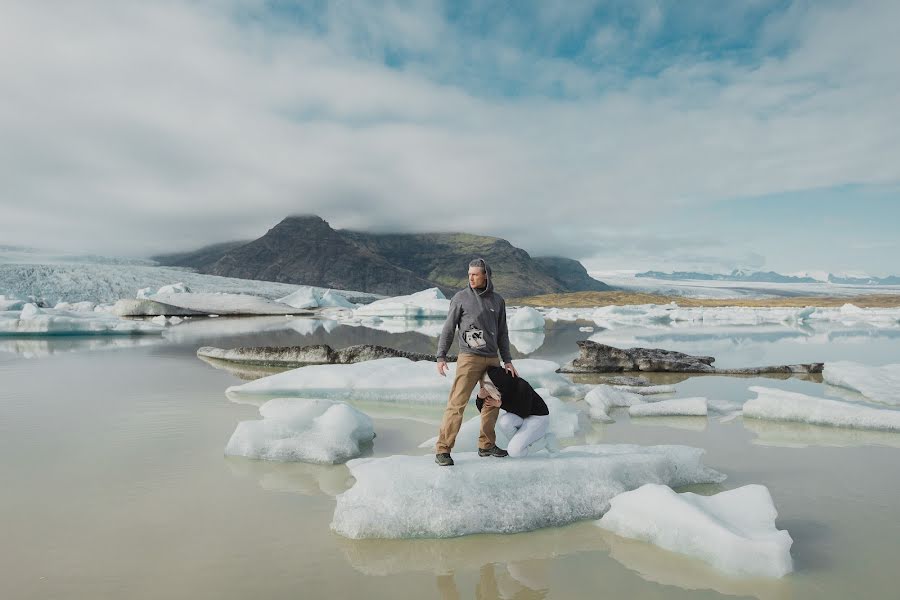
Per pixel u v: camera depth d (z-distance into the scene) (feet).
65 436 19.90
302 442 17.81
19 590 9.19
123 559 10.39
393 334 81.20
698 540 10.74
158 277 250.37
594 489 13.30
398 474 12.90
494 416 14.35
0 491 14.12
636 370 38.99
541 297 343.05
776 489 14.39
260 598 9.05
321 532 11.82
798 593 9.23
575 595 9.22
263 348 43.93
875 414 21.59
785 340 67.77
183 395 28.48
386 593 9.29
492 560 10.65
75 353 51.08
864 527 11.92
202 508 13.12
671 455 15.29
